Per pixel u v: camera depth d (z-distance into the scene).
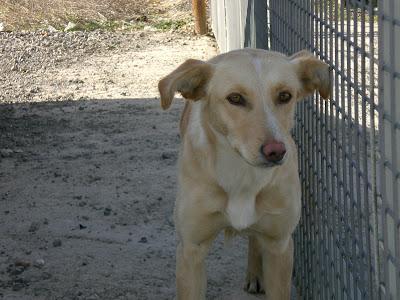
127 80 4.70
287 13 2.29
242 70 1.85
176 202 2.05
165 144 3.41
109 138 3.53
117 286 2.33
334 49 1.88
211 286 2.35
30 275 2.38
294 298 2.32
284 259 2.06
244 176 1.95
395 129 1.49
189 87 1.93
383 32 1.53
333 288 1.94
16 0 6.85
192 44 5.74
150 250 2.52
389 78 1.52
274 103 1.85
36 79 4.79
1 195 2.89
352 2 1.71
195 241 2.04
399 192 1.50
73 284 2.34
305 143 2.16
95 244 2.55
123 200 2.84
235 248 2.54
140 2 7.27
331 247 1.95
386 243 1.56
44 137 3.56
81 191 2.91
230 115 1.86
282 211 1.99
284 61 1.90
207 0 6.55
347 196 1.80
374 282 1.71
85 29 6.45
